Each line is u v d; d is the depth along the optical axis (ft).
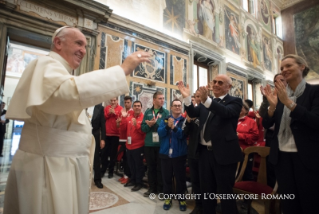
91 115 11.76
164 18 22.53
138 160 11.48
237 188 7.45
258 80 37.40
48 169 2.81
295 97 5.32
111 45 17.40
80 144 3.17
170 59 22.06
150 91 19.84
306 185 4.65
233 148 6.20
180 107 9.71
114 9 18.42
